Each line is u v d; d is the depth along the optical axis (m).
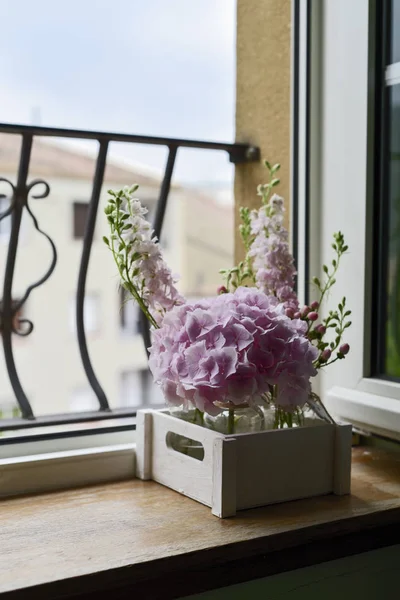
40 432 1.23
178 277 1.12
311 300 1.46
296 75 1.47
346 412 1.35
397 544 1.12
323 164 1.44
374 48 1.32
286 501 1.09
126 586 0.90
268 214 1.22
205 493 1.07
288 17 1.55
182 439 1.17
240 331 0.99
